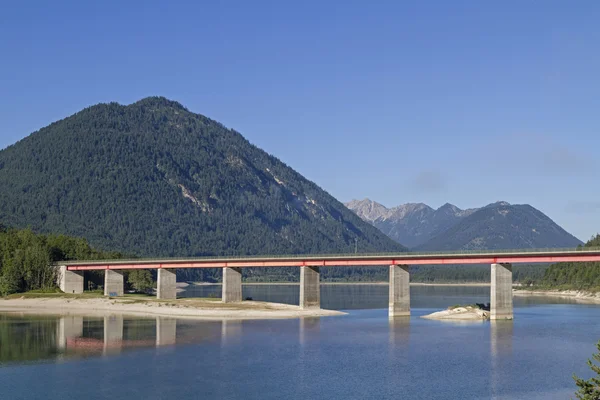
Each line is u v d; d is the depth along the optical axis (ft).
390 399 296.10
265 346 427.33
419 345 429.79
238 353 401.49
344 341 448.65
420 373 344.90
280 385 319.88
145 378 333.83
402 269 631.56
